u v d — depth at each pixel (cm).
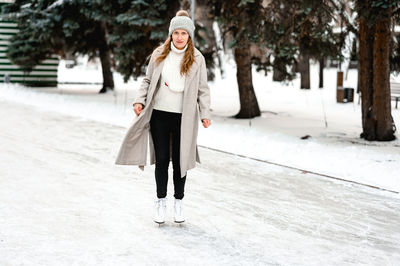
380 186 793
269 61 1748
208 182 795
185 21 536
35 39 2467
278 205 674
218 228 565
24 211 602
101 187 736
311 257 486
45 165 876
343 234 562
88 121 1501
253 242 522
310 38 1577
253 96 1736
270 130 1398
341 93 2291
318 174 864
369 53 1228
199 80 551
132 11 1728
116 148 1064
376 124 1221
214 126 1444
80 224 559
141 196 691
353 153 1037
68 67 6025
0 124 1366
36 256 460
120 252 476
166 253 478
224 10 1552
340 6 1391
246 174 861
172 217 601
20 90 2684
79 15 2206
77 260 453
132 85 3350
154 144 553
